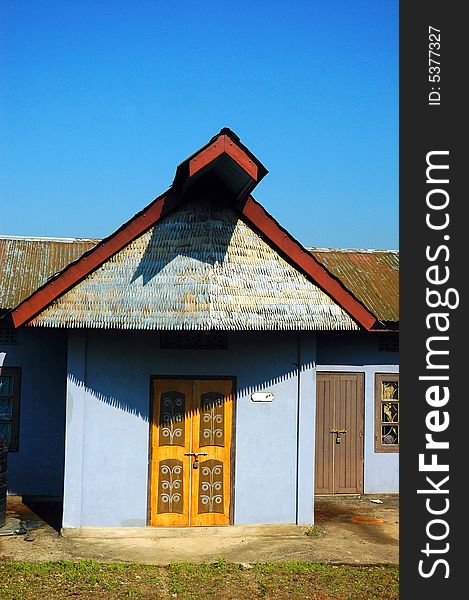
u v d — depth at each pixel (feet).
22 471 50.31
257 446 41.60
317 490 51.98
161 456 40.93
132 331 41.09
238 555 37.52
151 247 39.55
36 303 38.37
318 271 40.19
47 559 36.04
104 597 30.83
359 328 40.24
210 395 41.52
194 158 36.24
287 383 42.04
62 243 59.98
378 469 52.90
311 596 31.60
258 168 36.81
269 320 38.93
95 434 40.47
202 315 37.99
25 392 50.75
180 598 31.01
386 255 63.87
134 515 40.45
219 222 40.09
